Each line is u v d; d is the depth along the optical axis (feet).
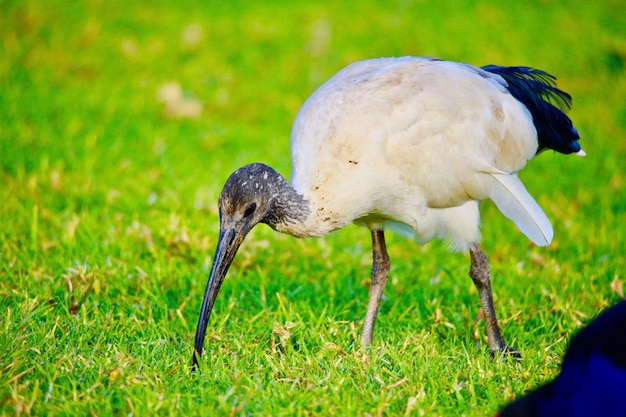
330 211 29.53
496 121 31.58
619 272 37.58
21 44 63.00
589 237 42.24
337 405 24.23
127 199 42.83
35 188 43.21
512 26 71.10
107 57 62.34
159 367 26.43
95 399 23.89
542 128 34.12
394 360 27.27
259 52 63.87
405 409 24.29
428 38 66.90
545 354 28.60
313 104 31.09
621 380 18.95
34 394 23.61
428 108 30.14
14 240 36.91
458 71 31.63
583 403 19.19
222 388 25.25
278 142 52.90
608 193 48.75
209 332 30.12
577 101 61.87
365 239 41.93
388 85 30.37
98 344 27.37
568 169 52.34
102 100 56.24
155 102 56.54
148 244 37.11
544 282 36.17
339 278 36.52
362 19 69.00
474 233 31.45
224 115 56.90
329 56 63.21
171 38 64.95
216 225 40.42
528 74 34.55
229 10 69.46
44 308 30.30
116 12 68.23
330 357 27.73
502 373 26.71
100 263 35.01
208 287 27.91
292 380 25.68
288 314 31.30
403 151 29.66
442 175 30.40
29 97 55.62
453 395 25.46
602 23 73.10
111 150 48.67
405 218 30.99
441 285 36.40
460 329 32.22
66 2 69.15
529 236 31.63
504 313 33.27
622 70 66.69
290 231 29.66
